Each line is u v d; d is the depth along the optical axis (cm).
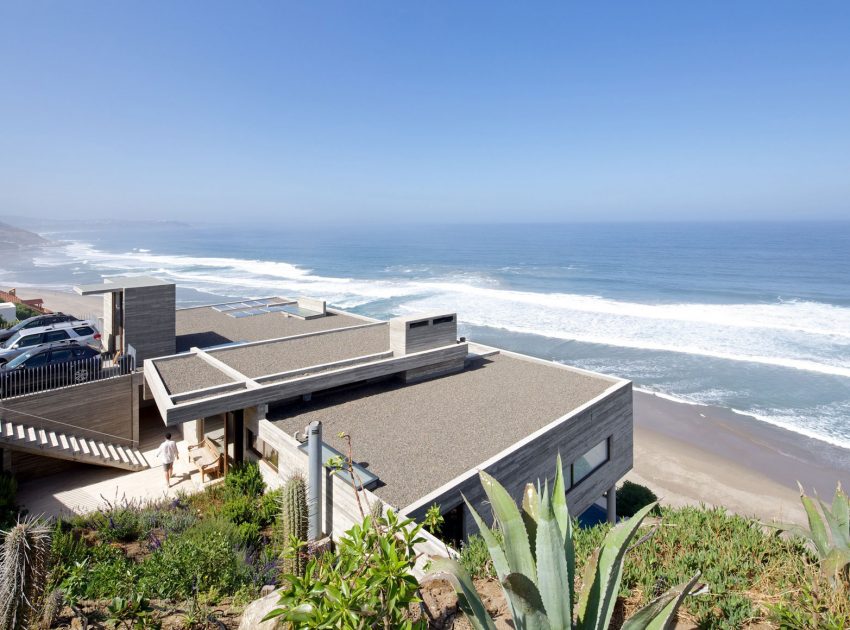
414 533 429
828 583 454
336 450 1292
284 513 913
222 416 1847
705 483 2414
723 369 3869
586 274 8938
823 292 6706
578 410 1559
